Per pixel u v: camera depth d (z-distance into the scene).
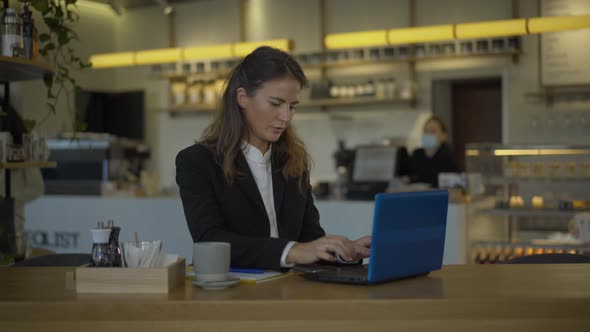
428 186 5.18
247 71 1.96
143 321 1.52
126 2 8.46
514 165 4.43
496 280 1.73
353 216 4.82
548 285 1.65
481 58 6.99
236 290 1.61
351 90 7.33
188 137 8.41
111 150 5.83
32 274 1.89
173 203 5.22
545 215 4.32
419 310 1.48
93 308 1.51
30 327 1.57
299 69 1.96
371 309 1.48
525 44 6.79
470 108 7.54
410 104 7.25
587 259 2.27
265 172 2.09
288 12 7.93
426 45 6.82
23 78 3.15
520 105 6.82
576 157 4.29
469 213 4.58
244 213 2.01
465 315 1.48
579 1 6.49
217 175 2.00
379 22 7.46
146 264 1.66
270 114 1.94
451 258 4.45
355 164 6.00
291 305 1.48
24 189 3.53
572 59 6.56
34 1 2.99
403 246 1.69
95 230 1.70
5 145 2.93
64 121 6.30
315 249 1.75
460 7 7.10
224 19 8.26
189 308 1.50
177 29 8.52
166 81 8.52
